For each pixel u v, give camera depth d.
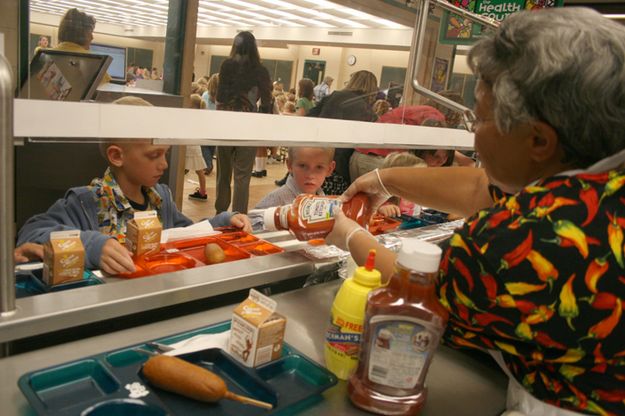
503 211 0.63
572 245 0.58
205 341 0.83
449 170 1.22
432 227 1.74
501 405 0.83
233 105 1.33
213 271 1.06
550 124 0.61
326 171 2.17
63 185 2.33
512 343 0.68
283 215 1.08
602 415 0.66
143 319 0.95
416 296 0.67
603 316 0.59
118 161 1.57
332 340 0.80
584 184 0.62
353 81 1.42
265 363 0.79
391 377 0.71
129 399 0.67
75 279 0.97
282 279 1.14
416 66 1.41
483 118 0.69
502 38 0.63
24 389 0.65
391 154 2.20
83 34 1.27
